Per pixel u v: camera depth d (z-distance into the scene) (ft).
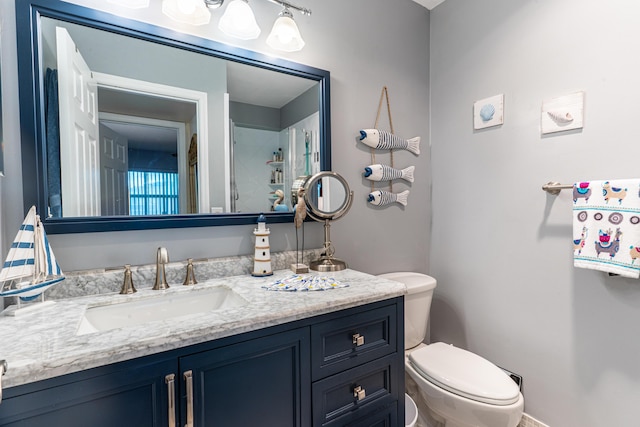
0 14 3.04
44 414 1.94
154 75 3.82
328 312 3.14
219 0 3.69
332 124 5.26
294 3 4.87
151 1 3.82
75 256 3.43
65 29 3.36
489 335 5.62
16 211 3.15
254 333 2.70
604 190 3.93
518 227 5.17
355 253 5.58
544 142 4.80
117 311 3.23
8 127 3.12
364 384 3.47
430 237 6.65
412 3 6.34
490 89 5.52
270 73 4.62
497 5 5.40
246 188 4.42
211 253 4.22
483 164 5.66
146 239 3.80
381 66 5.87
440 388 4.28
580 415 4.45
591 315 4.33
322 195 4.81
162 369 2.30
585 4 4.32
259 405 2.75
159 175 3.84
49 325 2.53
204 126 4.12
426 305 5.49
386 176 5.76
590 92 4.29
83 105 3.44
